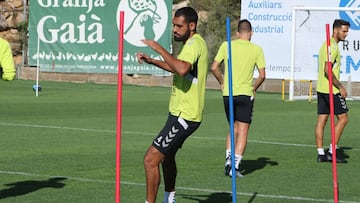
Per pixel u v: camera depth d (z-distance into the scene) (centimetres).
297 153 2022
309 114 3244
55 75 5528
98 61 5150
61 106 3384
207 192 1443
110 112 3123
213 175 1636
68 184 1501
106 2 5116
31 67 5578
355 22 4269
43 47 5225
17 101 3628
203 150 2034
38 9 5209
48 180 1541
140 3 5056
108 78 5403
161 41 5031
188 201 1356
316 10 4222
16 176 1580
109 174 1625
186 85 1163
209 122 2806
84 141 2183
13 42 5972
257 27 4425
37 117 2872
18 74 5591
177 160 1845
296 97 4156
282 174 1675
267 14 4416
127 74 5309
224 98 1655
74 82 5384
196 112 1171
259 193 1443
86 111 3156
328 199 1395
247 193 1440
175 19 1187
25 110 3162
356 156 1992
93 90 4569
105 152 1959
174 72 1158
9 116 2894
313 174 1681
